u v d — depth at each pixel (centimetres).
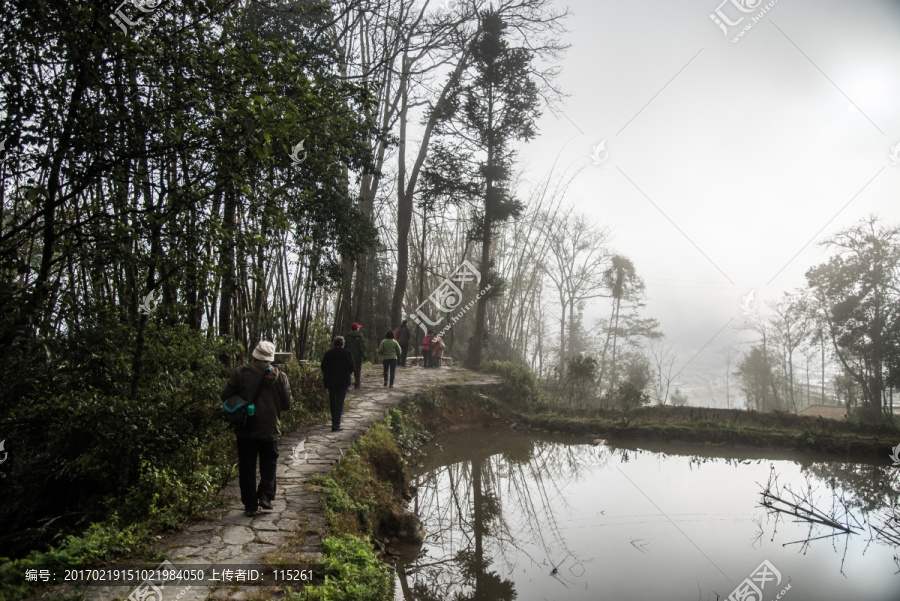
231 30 551
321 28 1035
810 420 1694
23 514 579
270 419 525
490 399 1742
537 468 1276
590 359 2062
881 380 2698
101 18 450
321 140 714
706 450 1511
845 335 2730
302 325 1336
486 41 1945
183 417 640
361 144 1078
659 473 1271
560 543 809
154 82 510
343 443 834
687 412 1783
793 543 814
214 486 577
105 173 500
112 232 503
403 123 2161
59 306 520
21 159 467
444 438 1459
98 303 616
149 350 597
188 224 552
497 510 966
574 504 1008
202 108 506
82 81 472
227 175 548
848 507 1009
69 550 384
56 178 475
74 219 568
